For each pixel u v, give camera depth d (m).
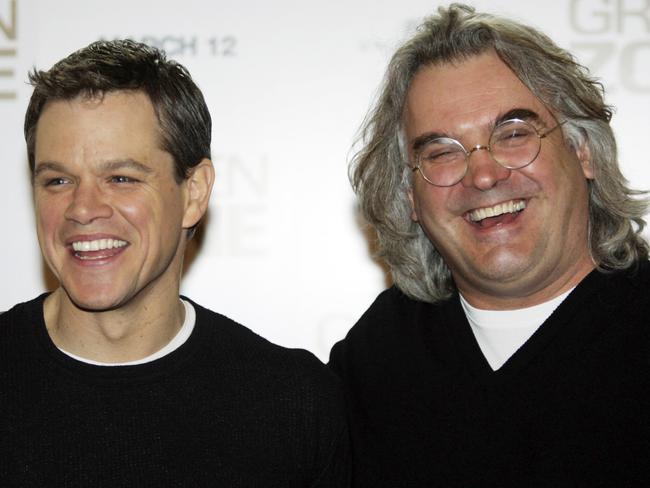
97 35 2.58
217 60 2.59
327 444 1.71
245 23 2.59
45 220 1.52
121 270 1.53
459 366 1.84
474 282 1.84
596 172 1.86
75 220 1.48
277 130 2.61
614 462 1.65
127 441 1.53
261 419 1.63
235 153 2.61
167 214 1.57
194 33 2.59
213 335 1.69
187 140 1.60
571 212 1.80
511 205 1.77
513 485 1.71
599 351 1.73
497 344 1.85
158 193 1.55
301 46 2.59
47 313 1.65
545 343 1.76
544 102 1.79
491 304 1.88
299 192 2.62
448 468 1.78
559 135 1.79
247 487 1.59
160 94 1.56
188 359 1.62
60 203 1.51
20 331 1.61
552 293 1.84
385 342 1.99
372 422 1.91
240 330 1.75
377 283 2.62
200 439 1.58
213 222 2.62
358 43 2.59
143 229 1.53
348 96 2.60
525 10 2.56
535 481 1.69
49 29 2.57
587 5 2.56
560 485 1.67
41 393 1.53
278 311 2.63
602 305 1.76
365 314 2.13
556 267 1.80
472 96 1.77
